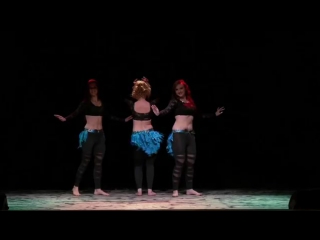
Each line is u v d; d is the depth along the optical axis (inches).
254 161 345.7
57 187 326.3
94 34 333.7
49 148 343.6
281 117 342.0
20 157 342.3
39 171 343.6
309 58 335.3
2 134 340.5
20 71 337.1
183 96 285.7
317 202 196.9
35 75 338.3
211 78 340.8
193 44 336.5
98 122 286.5
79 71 339.9
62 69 339.0
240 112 343.3
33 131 342.0
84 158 284.4
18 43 332.8
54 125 342.6
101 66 339.6
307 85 338.0
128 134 347.9
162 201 255.3
